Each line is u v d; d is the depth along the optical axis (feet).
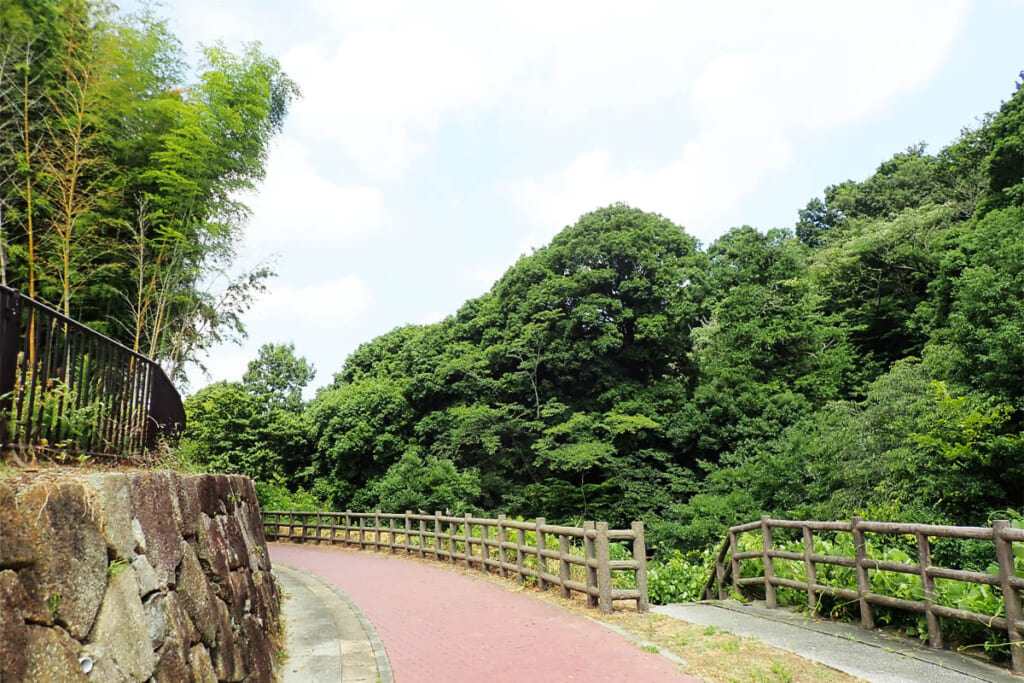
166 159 36.40
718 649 18.90
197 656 12.28
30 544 7.86
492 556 40.93
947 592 17.88
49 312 13.82
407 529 53.11
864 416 53.16
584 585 27.07
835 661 16.93
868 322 95.81
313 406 105.91
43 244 33.65
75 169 32.04
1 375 11.68
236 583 17.57
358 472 93.30
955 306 58.39
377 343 124.16
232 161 40.81
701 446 81.56
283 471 97.60
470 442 81.46
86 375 16.15
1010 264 52.85
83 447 15.48
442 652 21.24
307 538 69.21
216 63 41.78
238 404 95.81
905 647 17.72
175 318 43.11
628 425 77.46
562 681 17.11
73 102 33.17
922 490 40.91
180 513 14.05
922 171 122.01
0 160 31.48
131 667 9.33
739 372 87.45
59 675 7.70
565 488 75.46
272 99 47.93
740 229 100.01
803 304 91.97
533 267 90.74
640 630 22.04
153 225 38.06
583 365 86.17
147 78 36.78
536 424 81.30
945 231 85.92
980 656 16.39
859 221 119.44
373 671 19.25
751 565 27.63
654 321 86.28
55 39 32.60
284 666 19.90
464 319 103.86
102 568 9.45
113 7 34.76
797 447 60.95
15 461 11.62
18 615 7.31
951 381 53.47
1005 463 38.09
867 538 25.31
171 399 26.14
